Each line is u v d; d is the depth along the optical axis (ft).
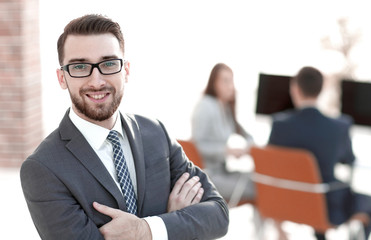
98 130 5.56
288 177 11.19
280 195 11.42
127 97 26.30
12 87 18.01
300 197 11.17
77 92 5.39
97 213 5.43
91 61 5.35
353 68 19.12
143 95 26.61
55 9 20.86
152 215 5.80
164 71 28.84
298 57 28.43
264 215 11.92
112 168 5.60
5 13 17.62
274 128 11.91
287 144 11.75
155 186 5.84
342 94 13.56
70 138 5.47
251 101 24.90
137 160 5.72
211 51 29.63
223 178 13.23
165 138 6.12
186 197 6.02
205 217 5.95
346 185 11.66
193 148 11.64
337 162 11.78
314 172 10.87
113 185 5.47
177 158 6.22
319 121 11.57
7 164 18.47
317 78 11.57
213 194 6.28
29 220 15.07
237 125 14.03
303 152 10.82
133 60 28.68
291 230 14.75
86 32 5.36
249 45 29.50
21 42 17.75
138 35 28.73
